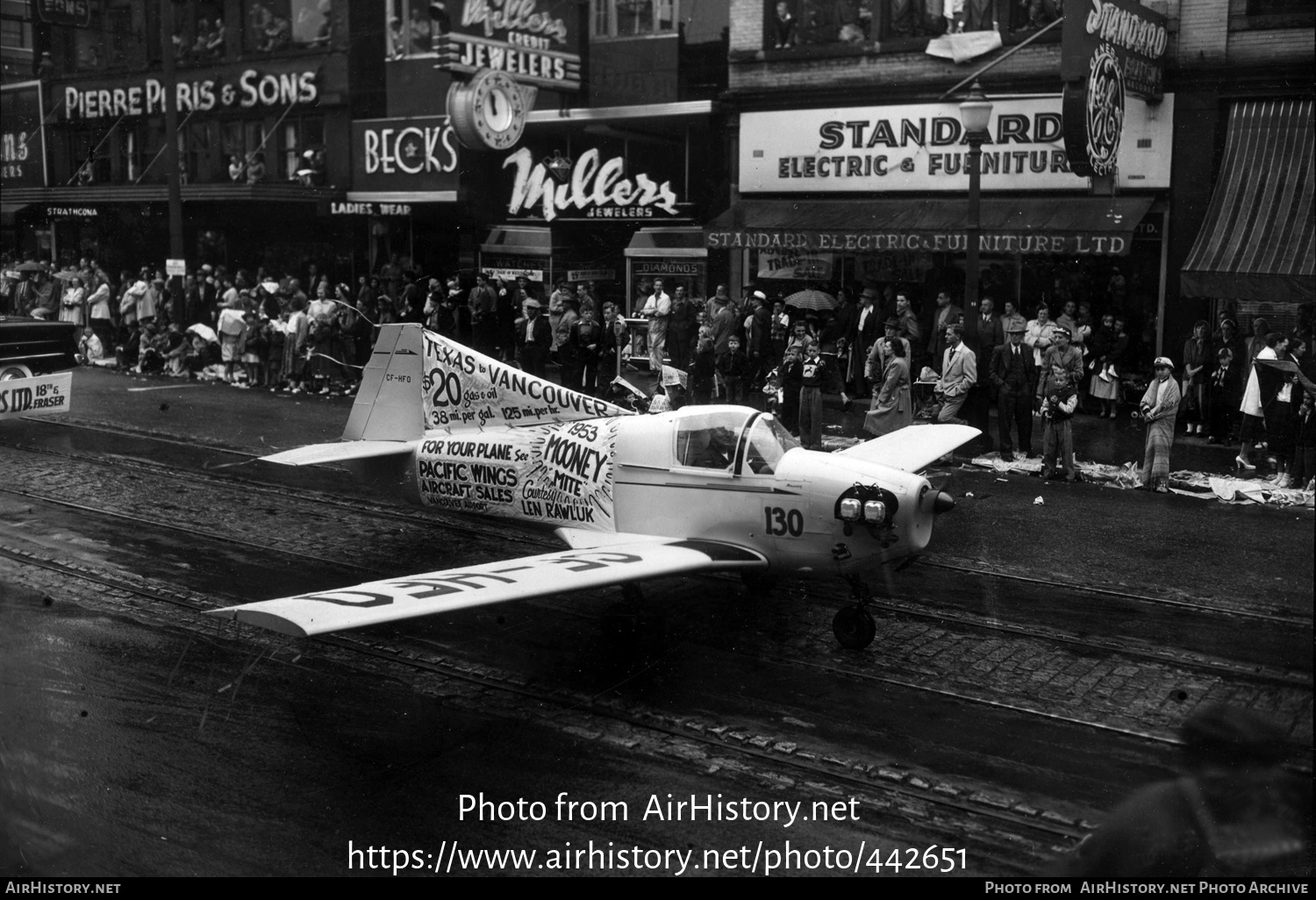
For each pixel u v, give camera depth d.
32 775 7.44
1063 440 15.52
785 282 23.91
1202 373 18.12
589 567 8.96
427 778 7.48
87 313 28.81
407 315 24.03
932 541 12.77
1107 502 14.46
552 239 26.44
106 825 6.84
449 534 13.25
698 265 24.69
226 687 8.95
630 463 10.37
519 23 24.22
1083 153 17.12
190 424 19.72
